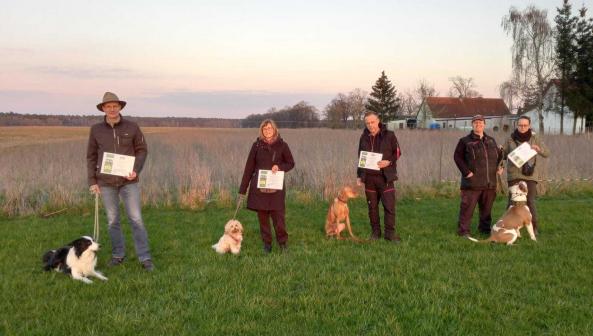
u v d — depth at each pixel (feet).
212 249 22.88
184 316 14.52
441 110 187.52
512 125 154.71
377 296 16.19
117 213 20.10
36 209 33.24
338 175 39.73
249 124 242.58
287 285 17.24
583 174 44.91
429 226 28.02
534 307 15.05
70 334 13.38
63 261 18.67
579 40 128.57
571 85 129.70
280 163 22.79
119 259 20.45
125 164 19.42
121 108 19.85
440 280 17.79
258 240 25.04
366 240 24.48
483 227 26.76
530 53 143.13
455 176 44.39
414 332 13.38
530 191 25.57
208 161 49.93
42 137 133.49
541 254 21.30
